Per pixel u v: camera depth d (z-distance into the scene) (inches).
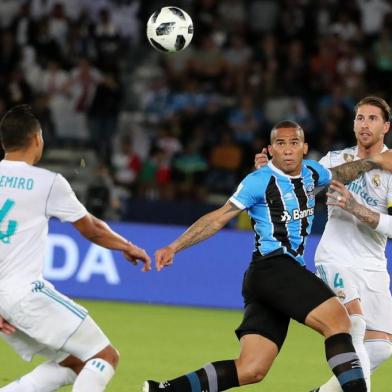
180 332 1499.8
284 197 853.2
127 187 2320.4
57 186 789.9
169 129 2415.1
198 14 2664.9
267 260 845.8
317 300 815.7
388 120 961.5
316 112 2519.7
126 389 1047.6
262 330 836.6
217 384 824.3
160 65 2655.0
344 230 951.6
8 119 801.6
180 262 1825.8
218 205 2133.4
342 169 921.5
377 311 952.3
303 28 2652.6
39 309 772.6
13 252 778.8
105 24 2517.2
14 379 1080.8
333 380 909.2
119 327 1525.6
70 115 2453.2
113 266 1827.0
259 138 2409.0
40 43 2529.5
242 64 2578.7
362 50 2635.3
